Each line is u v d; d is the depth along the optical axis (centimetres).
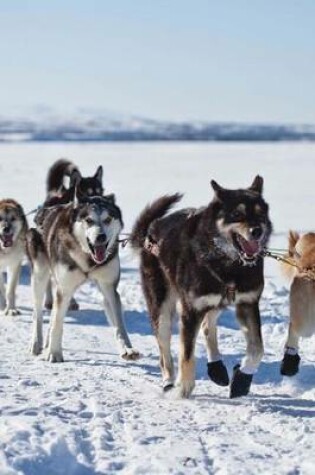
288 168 6306
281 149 10325
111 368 1114
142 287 1039
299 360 1036
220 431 798
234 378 928
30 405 858
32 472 656
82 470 667
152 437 763
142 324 1468
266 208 898
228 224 868
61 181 1555
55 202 1424
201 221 902
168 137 18550
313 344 1245
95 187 1439
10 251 1553
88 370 1098
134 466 671
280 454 720
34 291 1262
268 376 1071
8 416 807
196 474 661
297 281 1021
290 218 3131
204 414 864
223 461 694
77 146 11769
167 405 903
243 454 716
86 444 736
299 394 991
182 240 926
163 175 5541
